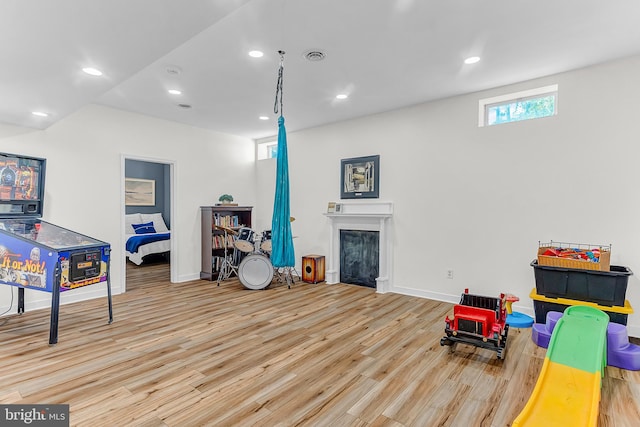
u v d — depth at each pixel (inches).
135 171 320.2
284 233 127.0
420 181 177.0
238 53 117.9
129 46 84.3
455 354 107.3
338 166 210.8
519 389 86.4
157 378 91.5
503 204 151.6
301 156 230.2
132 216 310.7
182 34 79.1
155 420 73.2
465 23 99.4
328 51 116.7
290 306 160.7
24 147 150.6
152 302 167.0
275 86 149.3
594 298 115.1
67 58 90.0
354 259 206.8
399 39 108.7
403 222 183.8
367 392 85.1
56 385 87.4
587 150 131.5
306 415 75.5
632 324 122.7
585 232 132.3
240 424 72.2
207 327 131.6
